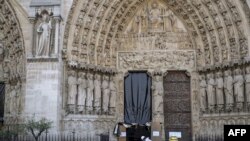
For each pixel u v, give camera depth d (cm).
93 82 2691
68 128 2462
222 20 2658
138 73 2931
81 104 2559
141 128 2742
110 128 2731
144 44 2923
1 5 2681
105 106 2720
